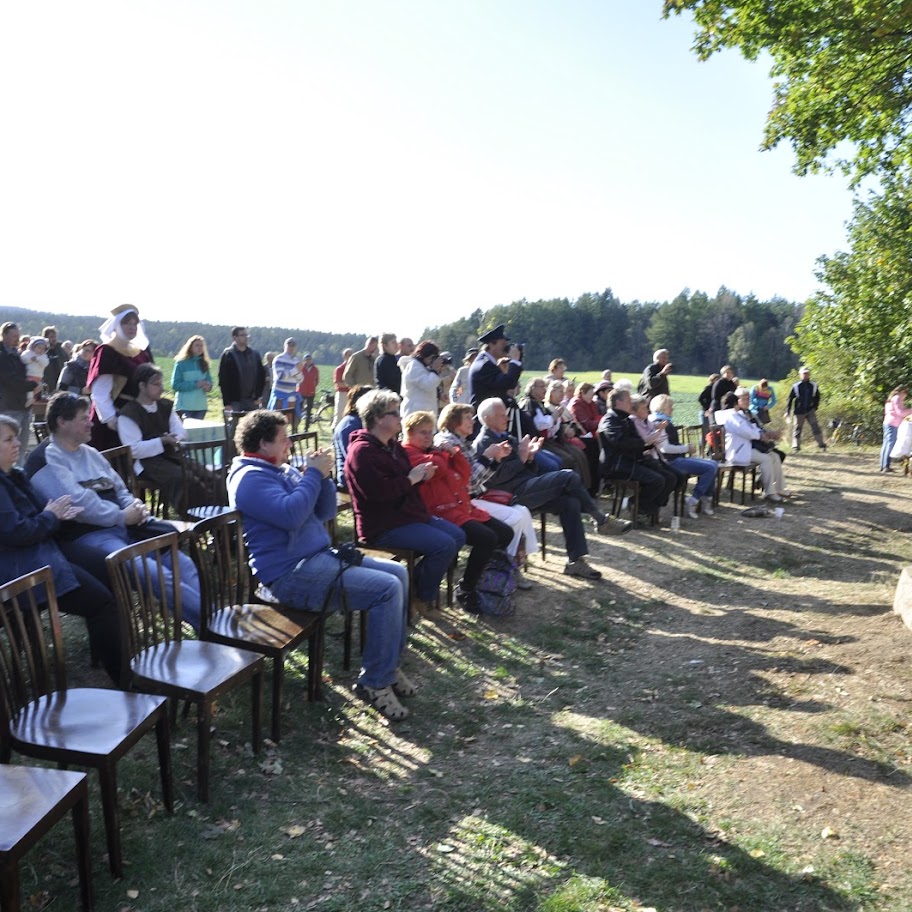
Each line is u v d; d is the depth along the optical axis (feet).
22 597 12.44
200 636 12.97
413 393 29.76
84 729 9.48
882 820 11.30
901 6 31.30
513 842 10.75
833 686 15.44
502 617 19.10
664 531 28.58
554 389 30.68
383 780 12.21
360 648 16.80
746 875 10.20
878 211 61.26
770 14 35.65
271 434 14.11
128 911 9.00
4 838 7.43
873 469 44.91
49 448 14.88
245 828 10.66
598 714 14.65
